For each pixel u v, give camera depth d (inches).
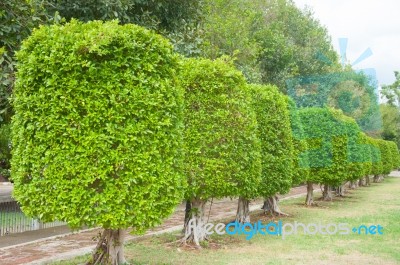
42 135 229.5
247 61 732.7
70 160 226.5
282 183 506.9
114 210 228.8
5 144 581.9
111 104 231.0
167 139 244.4
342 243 386.9
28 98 231.3
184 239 366.3
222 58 386.0
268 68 909.8
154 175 237.9
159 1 478.3
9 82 343.6
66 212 227.0
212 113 351.9
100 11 423.2
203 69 354.6
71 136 226.2
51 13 420.8
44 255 327.3
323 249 360.2
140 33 240.2
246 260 315.9
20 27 363.6
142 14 474.0
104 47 230.4
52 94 227.8
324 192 796.6
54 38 231.5
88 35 227.8
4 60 341.7
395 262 316.5
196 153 343.0
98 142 226.1
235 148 355.6
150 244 370.9
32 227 458.6
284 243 383.9
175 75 260.4
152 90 241.3
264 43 887.1
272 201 571.8
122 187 229.1
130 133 231.1
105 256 263.4
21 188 238.1
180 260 311.3
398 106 1717.5
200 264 301.0
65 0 423.2
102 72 230.2
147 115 237.0
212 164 345.4
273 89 515.8
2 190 819.4
